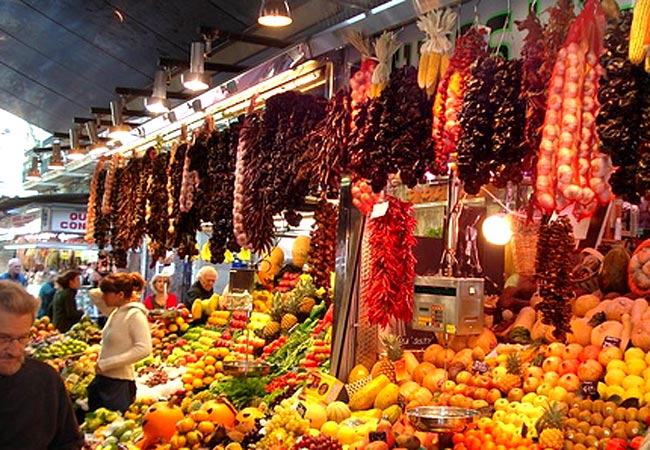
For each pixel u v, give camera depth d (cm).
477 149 333
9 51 892
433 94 380
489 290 599
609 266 488
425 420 378
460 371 460
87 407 672
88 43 820
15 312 298
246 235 543
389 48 427
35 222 1474
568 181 300
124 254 874
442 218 683
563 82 307
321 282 574
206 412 452
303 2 596
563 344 445
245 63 759
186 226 684
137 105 967
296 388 516
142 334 645
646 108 272
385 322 462
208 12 670
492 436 386
